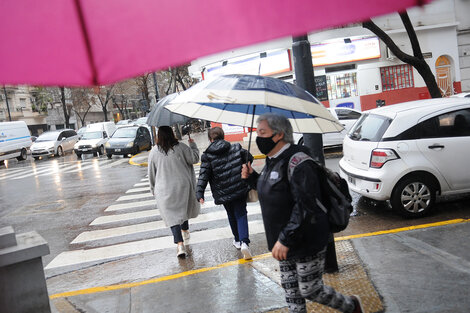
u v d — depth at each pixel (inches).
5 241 130.0
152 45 53.9
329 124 129.0
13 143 1075.9
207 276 182.9
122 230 289.7
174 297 164.6
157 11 52.9
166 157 212.2
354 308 115.1
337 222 107.4
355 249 193.5
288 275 112.7
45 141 1111.0
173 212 211.3
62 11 53.9
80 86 55.5
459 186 239.3
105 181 562.3
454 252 178.9
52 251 257.1
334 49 714.8
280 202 105.8
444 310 133.3
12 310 130.0
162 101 218.4
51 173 730.2
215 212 312.0
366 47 721.6
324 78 729.6
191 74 898.1
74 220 340.5
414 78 740.7
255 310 146.1
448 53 741.9
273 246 109.8
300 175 102.0
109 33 54.6
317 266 107.8
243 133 809.5
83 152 995.9
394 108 254.2
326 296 110.3
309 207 100.6
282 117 108.0
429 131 237.8
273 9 49.1
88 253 243.9
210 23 51.7
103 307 162.1
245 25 50.1
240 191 196.2
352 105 740.7
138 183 514.6
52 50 54.0
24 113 2017.7
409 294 145.6
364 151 248.2
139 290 175.6
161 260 217.3
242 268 187.8
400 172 234.1
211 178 203.2
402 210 239.1
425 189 238.8
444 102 248.1
